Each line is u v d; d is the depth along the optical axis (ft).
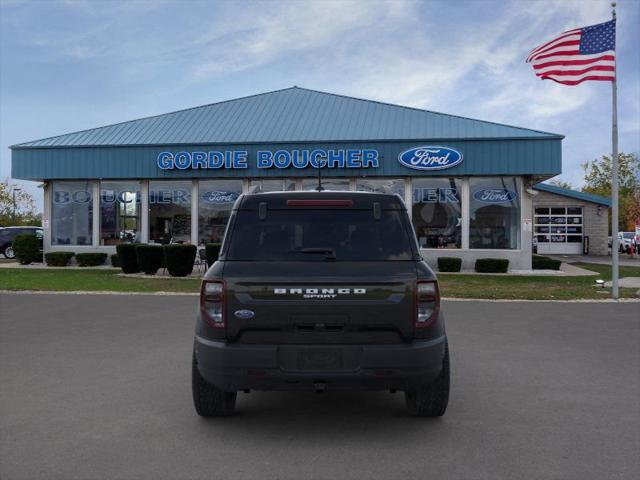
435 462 14.07
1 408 18.42
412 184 76.18
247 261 15.55
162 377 22.34
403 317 15.06
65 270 73.87
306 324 14.99
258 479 13.06
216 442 15.51
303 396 20.24
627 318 37.35
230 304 15.12
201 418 17.58
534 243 119.75
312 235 15.96
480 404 18.97
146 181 81.00
